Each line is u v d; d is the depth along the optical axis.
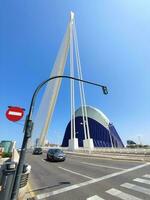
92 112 107.31
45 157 33.19
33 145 85.94
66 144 108.31
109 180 11.04
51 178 12.45
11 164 7.39
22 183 8.15
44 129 78.00
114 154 35.00
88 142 56.50
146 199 7.32
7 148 24.08
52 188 9.66
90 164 19.78
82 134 102.81
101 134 100.38
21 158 7.40
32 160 26.66
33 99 8.88
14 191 6.74
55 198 7.90
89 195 8.15
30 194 8.61
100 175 12.86
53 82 76.94
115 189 8.95
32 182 11.27
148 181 10.43
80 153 42.34
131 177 11.73
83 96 63.72
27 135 7.84
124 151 37.25
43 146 77.31
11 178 7.04
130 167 16.44
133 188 9.00
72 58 66.00
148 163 18.92
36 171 15.79
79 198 7.80
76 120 110.62
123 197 7.67
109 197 7.76
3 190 6.78
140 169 15.01
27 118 8.30
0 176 7.06
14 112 8.41
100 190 8.88
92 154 37.19
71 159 27.05
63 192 8.80
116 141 101.38
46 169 16.95
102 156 30.20
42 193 8.75
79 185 10.08
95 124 103.62
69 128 112.00
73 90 61.94
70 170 15.81
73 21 72.31
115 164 19.06
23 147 7.63
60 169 16.66
